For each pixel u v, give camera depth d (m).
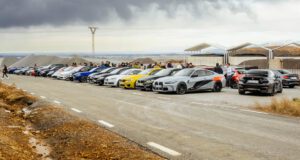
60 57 86.12
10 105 13.98
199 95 19.48
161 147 7.21
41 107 12.28
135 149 6.77
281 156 6.53
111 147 6.81
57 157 6.50
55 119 9.82
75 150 6.80
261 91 18.94
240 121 10.48
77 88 24.56
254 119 10.88
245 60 44.56
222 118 11.05
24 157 6.16
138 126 9.55
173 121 10.42
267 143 7.57
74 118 9.93
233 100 16.78
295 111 11.92
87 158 6.21
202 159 6.36
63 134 8.12
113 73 28.50
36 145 7.42
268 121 10.51
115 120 10.53
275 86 19.55
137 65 33.53
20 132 8.52
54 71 44.28
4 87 19.69
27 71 53.41
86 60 75.88
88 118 10.88
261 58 44.56
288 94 20.64
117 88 25.02
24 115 11.41
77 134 7.96
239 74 25.41
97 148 6.76
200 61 46.56
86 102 15.43
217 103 15.43
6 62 101.12
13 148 6.55
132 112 12.34
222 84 22.25
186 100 16.64
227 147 7.22
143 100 16.50
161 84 20.17
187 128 9.30
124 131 8.82
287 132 8.80
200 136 8.30
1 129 8.38
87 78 32.03
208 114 11.95
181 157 6.48
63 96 18.20
